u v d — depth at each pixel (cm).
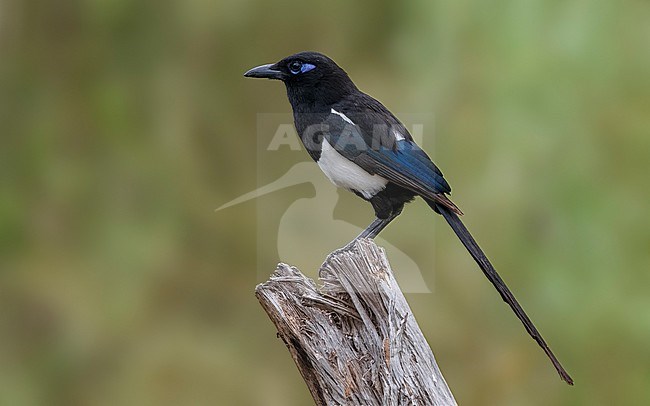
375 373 784
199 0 1401
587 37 1247
